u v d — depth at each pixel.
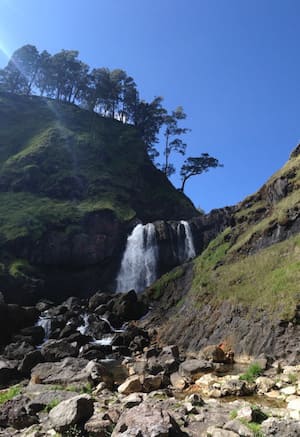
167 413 8.26
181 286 37.97
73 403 9.08
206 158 89.81
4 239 50.56
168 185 83.81
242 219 39.53
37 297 46.88
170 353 22.64
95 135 83.75
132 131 92.75
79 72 101.94
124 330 34.66
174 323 29.28
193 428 8.44
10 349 26.67
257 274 26.66
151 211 72.94
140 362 21.39
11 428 9.70
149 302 39.06
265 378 14.30
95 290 53.59
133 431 7.30
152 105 102.25
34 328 33.84
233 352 20.64
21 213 55.59
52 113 91.00
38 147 72.38
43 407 10.69
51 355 25.11
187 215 75.62
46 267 51.69
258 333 20.31
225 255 35.31
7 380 19.53
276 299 21.14
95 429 8.38
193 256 53.72
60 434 8.66
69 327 34.56
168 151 100.81
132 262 55.88
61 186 65.56
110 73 102.44
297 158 38.59
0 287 44.53
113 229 57.81
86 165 73.31
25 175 65.38
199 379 16.05
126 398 12.35
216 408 10.02
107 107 104.31
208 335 24.02
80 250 53.66
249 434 7.59
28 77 102.25
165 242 54.97
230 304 24.48
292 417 9.12
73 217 56.12
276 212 34.44
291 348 18.09
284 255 26.98
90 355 25.22
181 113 101.00
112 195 66.75
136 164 80.88
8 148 75.94
